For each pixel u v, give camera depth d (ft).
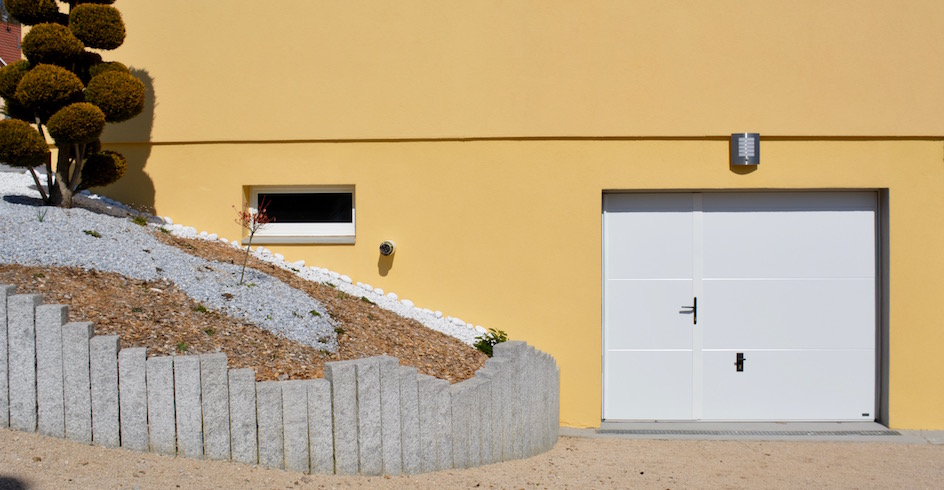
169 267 24.21
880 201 29.32
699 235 29.40
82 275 22.08
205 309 22.17
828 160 28.76
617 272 29.45
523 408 23.68
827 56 28.71
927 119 28.58
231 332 21.40
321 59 29.55
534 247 28.94
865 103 28.66
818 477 23.36
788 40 28.71
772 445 27.02
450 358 24.70
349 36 29.48
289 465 18.72
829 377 29.40
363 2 29.43
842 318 29.37
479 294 29.04
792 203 29.43
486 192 29.07
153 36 30.17
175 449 18.21
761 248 29.40
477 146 29.12
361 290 28.99
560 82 28.91
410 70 29.30
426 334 26.32
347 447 19.19
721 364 29.45
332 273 29.45
